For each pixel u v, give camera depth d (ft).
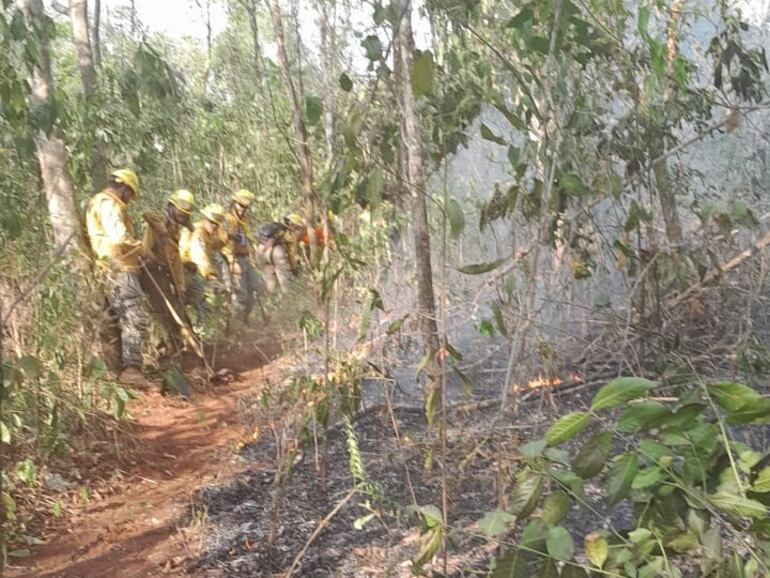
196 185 34.96
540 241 9.68
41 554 13.17
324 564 12.01
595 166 13.88
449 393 18.04
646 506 6.42
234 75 32.60
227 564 12.39
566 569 6.24
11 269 17.37
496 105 9.99
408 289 19.08
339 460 15.78
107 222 21.08
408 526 12.84
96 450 17.39
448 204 9.41
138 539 13.62
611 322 15.79
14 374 13.20
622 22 13.76
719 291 15.90
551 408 14.15
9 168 19.45
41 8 18.63
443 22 11.87
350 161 10.32
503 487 10.24
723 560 5.97
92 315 19.36
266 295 29.86
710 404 6.03
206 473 16.60
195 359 25.09
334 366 15.49
